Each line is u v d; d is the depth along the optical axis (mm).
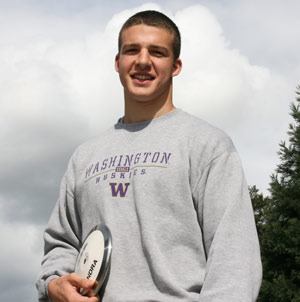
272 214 20219
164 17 3336
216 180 2967
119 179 3115
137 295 2863
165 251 2910
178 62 3402
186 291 2824
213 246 2836
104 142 3385
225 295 2670
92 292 2963
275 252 19391
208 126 3162
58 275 3234
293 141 20766
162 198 2986
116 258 2971
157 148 3125
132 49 3277
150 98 3262
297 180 19859
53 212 3547
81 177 3328
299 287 18812
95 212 3156
